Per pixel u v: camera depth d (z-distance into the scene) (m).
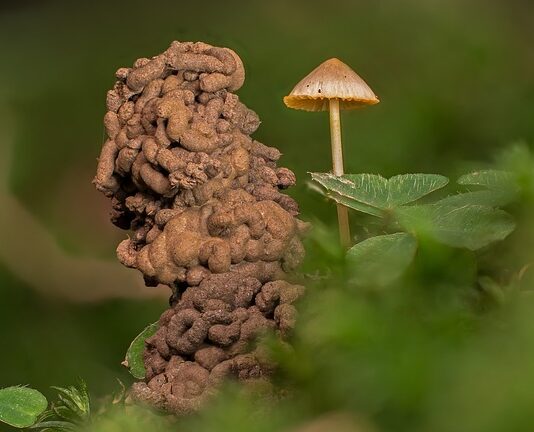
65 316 0.67
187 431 0.27
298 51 0.77
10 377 0.59
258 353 0.27
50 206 0.76
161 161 0.29
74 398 0.28
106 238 0.74
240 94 0.71
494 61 0.72
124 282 0.69
